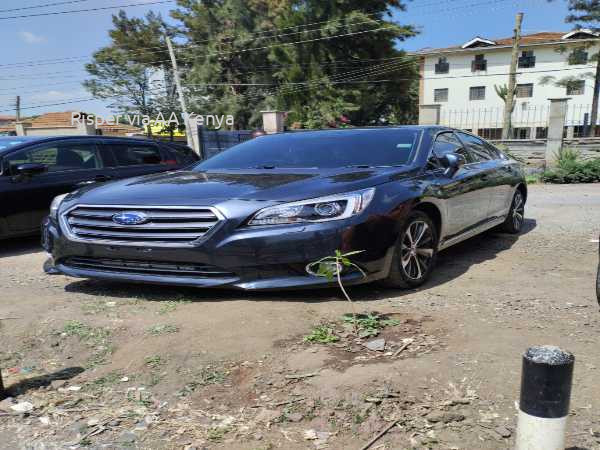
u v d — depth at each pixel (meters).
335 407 2.53
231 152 5.57
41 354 3.27
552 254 5.64
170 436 2.41
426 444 2.24
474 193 5.36
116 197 4.16
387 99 39.50
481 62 46.19
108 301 4.12
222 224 3.72
